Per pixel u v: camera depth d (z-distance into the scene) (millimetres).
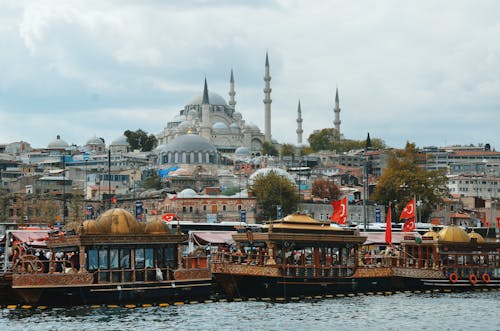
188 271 84500
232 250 98938
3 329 68812
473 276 100938
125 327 70125
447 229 101625
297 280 89875
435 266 100188
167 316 76000
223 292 93688
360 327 72750
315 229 91312
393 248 106000
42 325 70500
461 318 78125
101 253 81000
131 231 81875
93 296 79688
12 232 95438
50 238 84062
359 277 94500
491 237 156000
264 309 81312
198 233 108000
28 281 77438
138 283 81500
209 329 70250
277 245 89625
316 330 71000
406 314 80062
